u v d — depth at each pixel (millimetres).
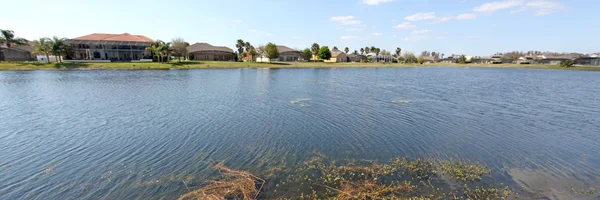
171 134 13297
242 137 12969
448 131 14297
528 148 11773
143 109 18984
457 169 9422
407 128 14812
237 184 8148
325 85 36812
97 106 19922
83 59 78125
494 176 8992
